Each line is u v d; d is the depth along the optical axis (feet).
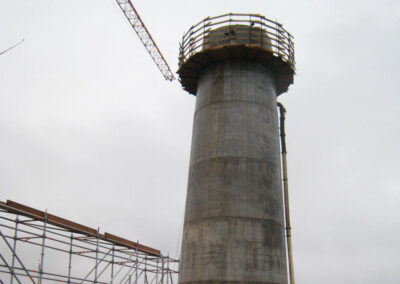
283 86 72.54
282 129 81.71
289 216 74.95
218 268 51.65
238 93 62.13
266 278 51.98
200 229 55.11
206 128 61.67
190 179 61.36
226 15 65.92
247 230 53.52
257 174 57.31
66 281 79.71
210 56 64.23
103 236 91.86
